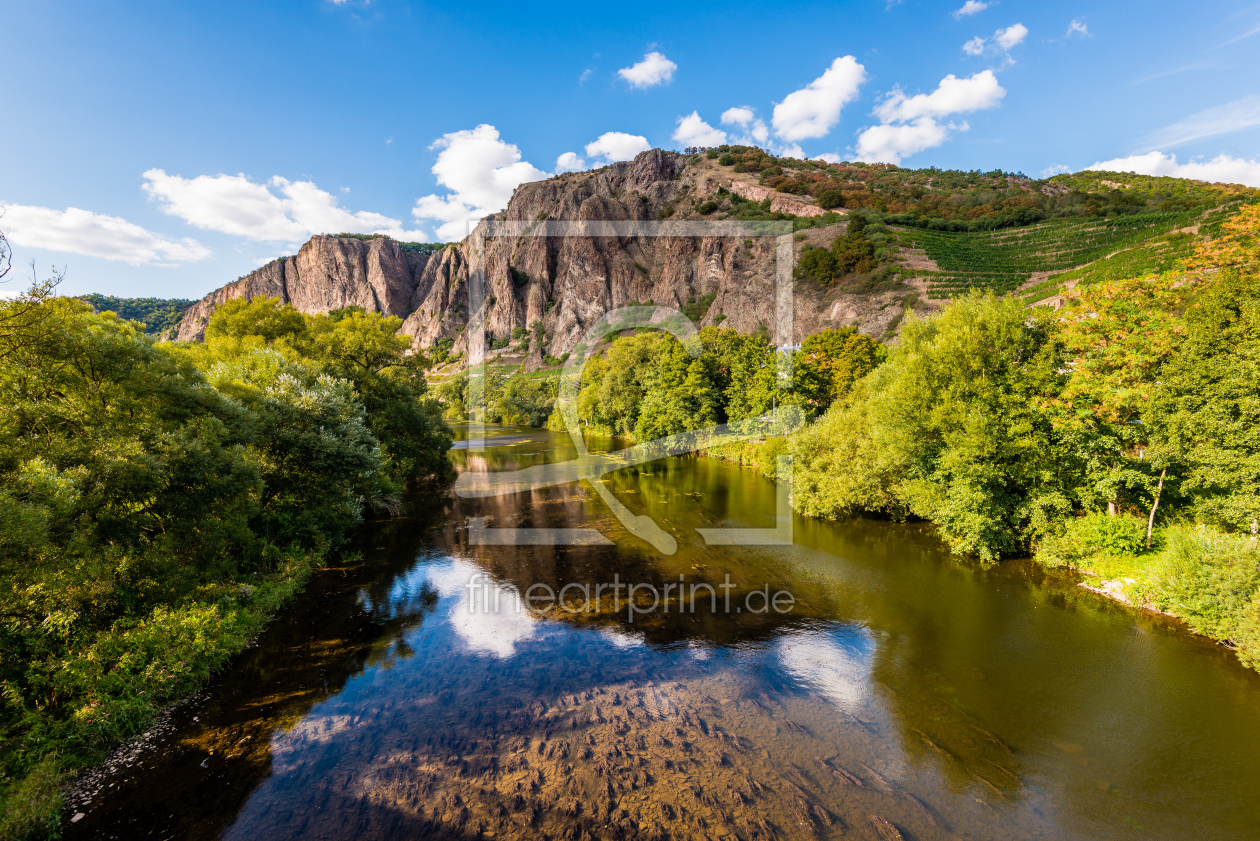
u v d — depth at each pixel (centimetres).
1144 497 1627
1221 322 1241
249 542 1558
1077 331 1645
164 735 930
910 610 1421
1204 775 805
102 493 1033
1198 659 1122
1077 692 1029
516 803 774
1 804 695
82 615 1020
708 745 902
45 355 1072
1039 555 1678
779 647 1246
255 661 1192
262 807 766
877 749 886
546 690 1077
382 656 1217
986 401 1678
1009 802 763
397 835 716
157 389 1288
